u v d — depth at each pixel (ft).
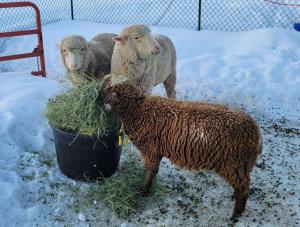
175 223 6.84
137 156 8.57
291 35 16.26
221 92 11.85
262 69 13.15
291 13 19.92
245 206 7.25
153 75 9.57
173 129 6.46
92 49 9.64
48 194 7.27
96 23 19.83
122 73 9.14
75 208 7.02
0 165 7.72
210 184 7.84
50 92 10.76
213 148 6.23
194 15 20.39
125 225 6.73
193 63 13.57
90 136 6.95
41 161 8.16
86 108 7.00
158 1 22.71
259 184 7.89
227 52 15.23
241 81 12.42
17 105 9.63
